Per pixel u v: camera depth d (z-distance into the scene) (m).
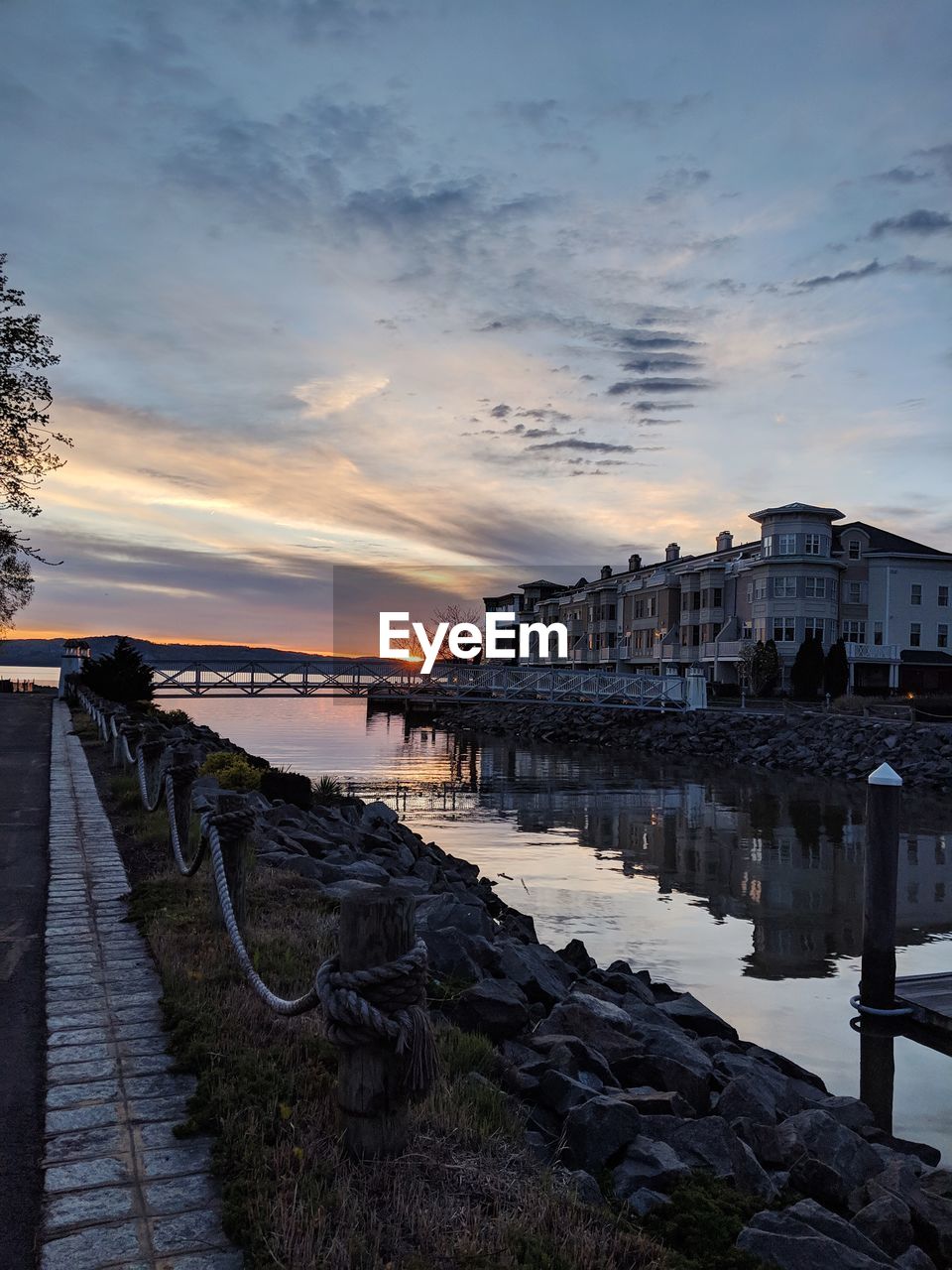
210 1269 3.57
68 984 6.73
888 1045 11.28
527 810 31.78
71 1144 4.49
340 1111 4.37
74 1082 5.15
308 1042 5.45
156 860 10.98
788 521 62.84
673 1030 9.72
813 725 48.69
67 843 11.95
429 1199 4.07
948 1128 9.07
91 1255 3.64
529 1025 7.41
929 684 64.31
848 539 65.06
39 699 44.88
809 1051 11.06
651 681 60.34
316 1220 3.73
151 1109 4.85
